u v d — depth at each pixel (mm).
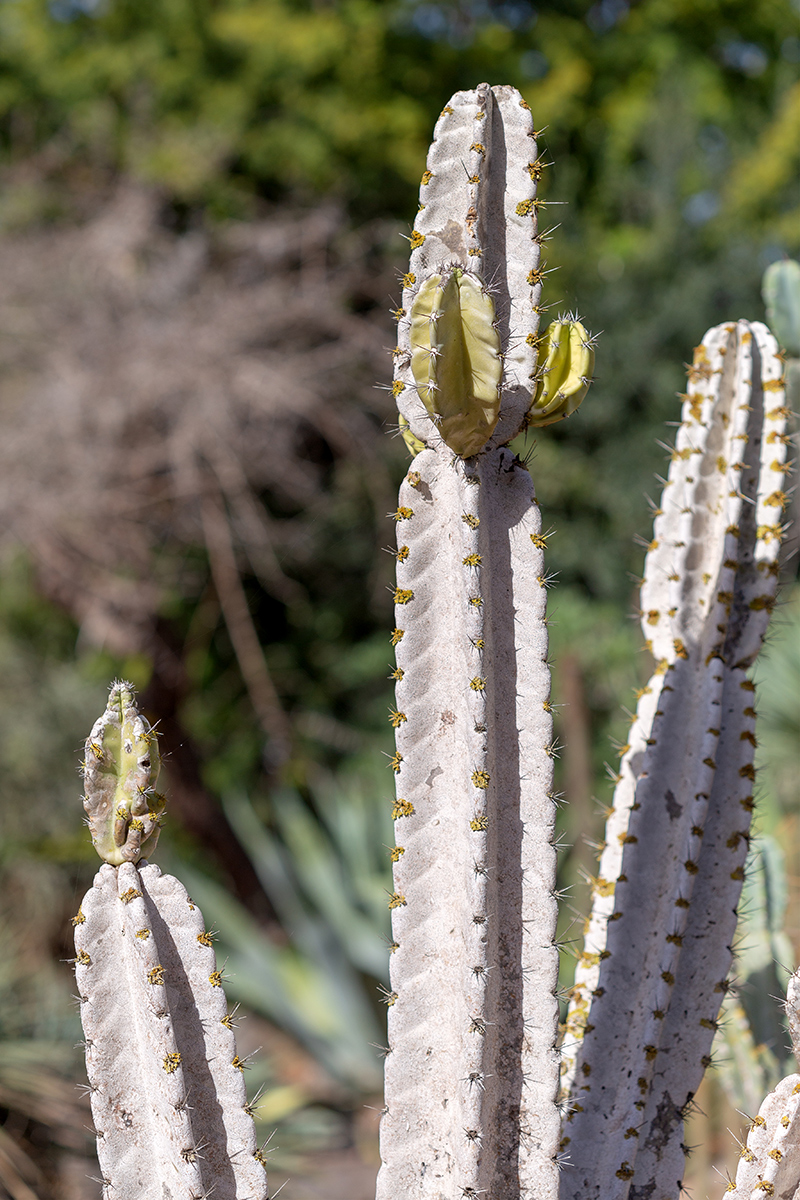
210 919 6078
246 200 8328
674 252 8102
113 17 8805
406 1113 1320
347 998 5590
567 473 7820
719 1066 2086
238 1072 1239
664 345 7781
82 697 6500
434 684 1335
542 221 8031
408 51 9156
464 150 1358
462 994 1275
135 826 1238
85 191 7645
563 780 5055
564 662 5047
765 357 1794
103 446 6355
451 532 1314
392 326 7984
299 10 9141
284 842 7938
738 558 1752
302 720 8289
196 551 7730
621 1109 1502
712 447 1788
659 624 1791
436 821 1328
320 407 7117
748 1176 1293
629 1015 1548
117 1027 1249
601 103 9430
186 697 7906
